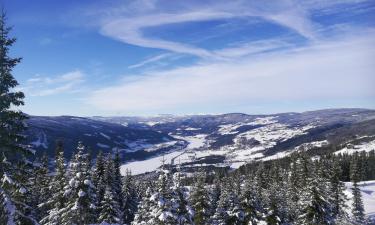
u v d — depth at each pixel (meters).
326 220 51.75
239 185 74.12
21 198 21.77
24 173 19.95
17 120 19.33
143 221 51.03
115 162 71.81
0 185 19.00
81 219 38.97
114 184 66.12
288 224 64.19
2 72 18.72
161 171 38.88
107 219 51.78
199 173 56.03
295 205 78.44
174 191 41.69
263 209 57.12
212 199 71.62
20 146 19.31
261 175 114.56
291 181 100.19
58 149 57.00
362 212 86.56
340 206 78.44
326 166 94.62
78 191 38.66
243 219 54.09
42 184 55.31
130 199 70.25
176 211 39.72
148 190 53.12
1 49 18.88
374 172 183.50
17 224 19.62
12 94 18.86
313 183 53.00
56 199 44.88
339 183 79.50
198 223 51.75
